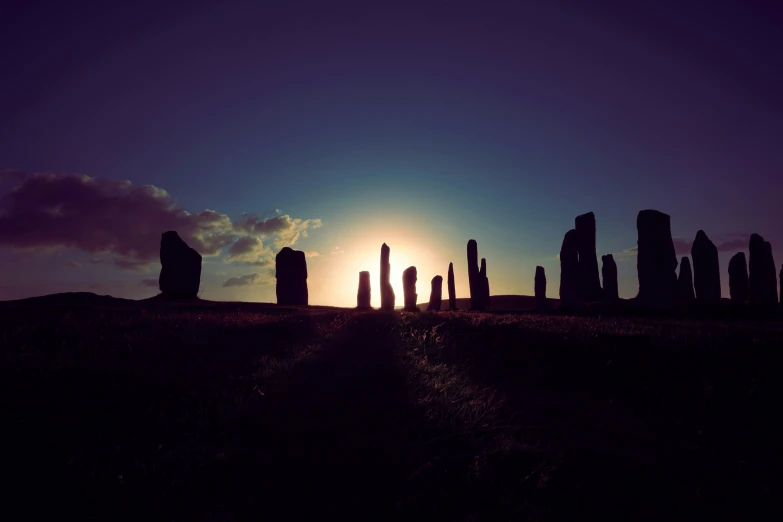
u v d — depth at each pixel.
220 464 6.98
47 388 8.79
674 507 7.20
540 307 48.44
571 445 8.62
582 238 49.00
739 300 45.41
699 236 46.62
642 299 38.91
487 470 7.30
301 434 8.13
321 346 15.02
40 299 30.02
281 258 44.84
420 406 9.76
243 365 11.74
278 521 5.93
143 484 6.46
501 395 11.64
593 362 14.31
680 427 10.72
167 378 9.98
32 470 6.57
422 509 6.34
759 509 7.53
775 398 11.94
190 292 41.66
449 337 17.03
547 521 6.39
